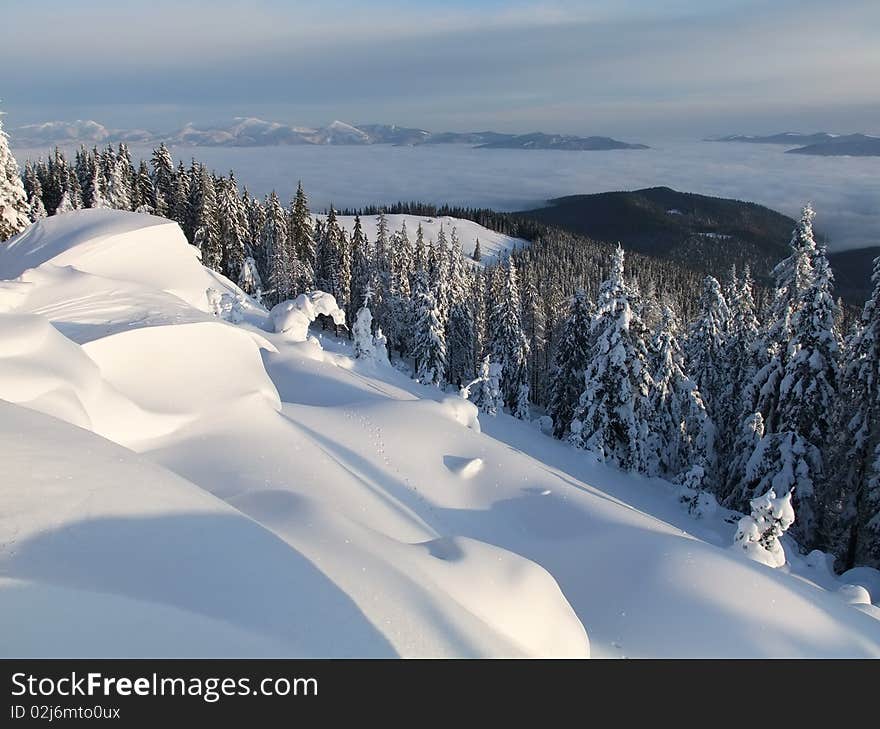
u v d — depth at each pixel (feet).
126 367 33.50
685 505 69.10
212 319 41.32
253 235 205.57
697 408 84.64
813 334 64.54
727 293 101.91
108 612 12.59
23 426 19.15
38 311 36.70
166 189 193.67
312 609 15.12
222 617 13.53
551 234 547.49
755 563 31.01
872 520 59.00
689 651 23.99
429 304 132.57
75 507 15.60
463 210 615.16
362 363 82.02
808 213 73.67
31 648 11.56
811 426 65.51
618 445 79.66
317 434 38.96
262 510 22.99
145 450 29.91
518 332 141.28
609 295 75.77
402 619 16.47
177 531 16.19
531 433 85.81
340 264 189.78
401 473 38.40
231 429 33.81
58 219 69.00
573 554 33.40
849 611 28.76
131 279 61.77
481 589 20.61
